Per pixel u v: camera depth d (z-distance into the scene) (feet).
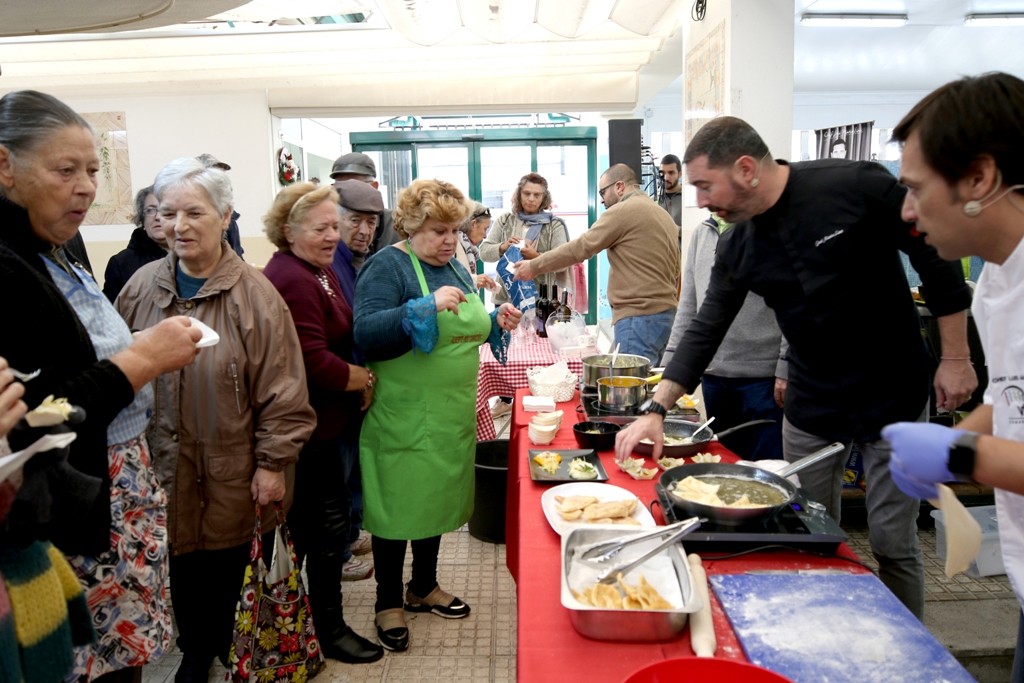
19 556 3.42
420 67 17.48
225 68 17.19
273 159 18.92
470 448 7.51
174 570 6.40
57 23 6.79
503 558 9.77
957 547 2.92
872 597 3.63
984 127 2.93
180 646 6.66
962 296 5.32
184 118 18.42
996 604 7.96
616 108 19.13
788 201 5.40
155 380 5.70
